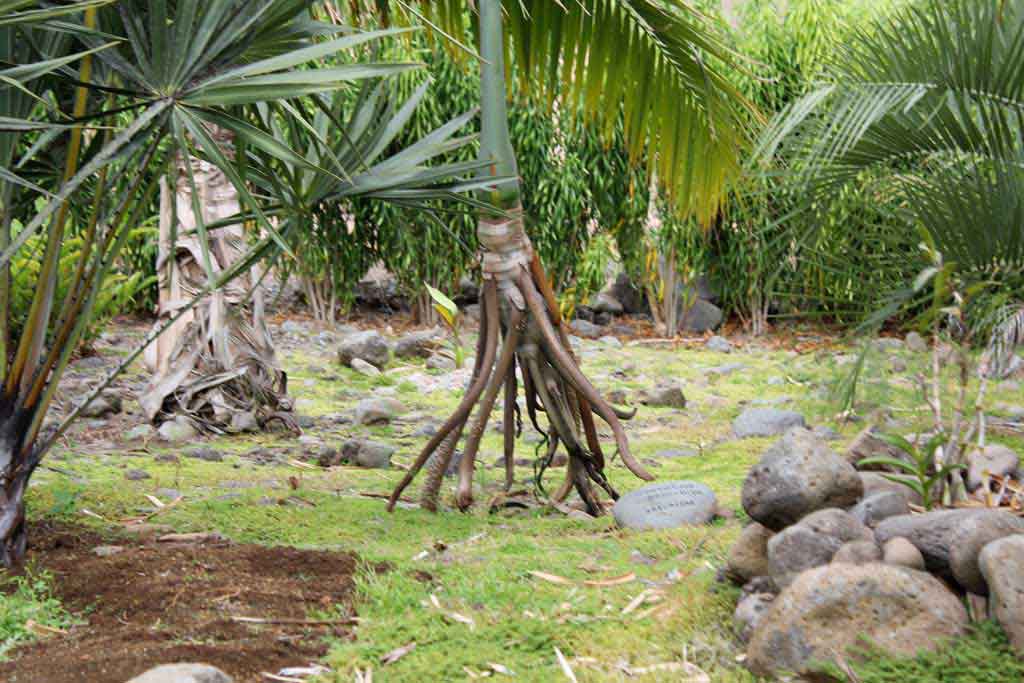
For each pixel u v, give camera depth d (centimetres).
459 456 598
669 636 313
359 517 456
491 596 346
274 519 446
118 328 994
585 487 487
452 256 1018
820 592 280
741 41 1020
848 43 450
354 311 1116
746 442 629
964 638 273
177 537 412
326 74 322
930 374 479
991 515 295
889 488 379
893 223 417
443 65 975
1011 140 410
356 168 435
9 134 363
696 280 1091
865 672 267
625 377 865
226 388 650
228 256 648
